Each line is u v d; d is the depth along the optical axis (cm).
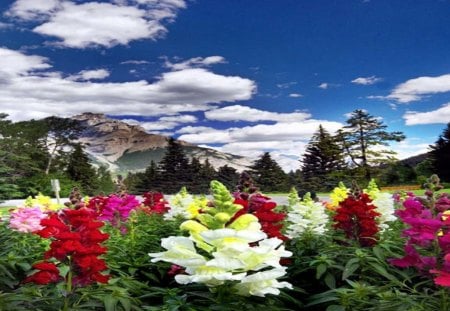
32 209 739
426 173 5341
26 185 5641
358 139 5622
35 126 7062
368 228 645
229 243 344
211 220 366
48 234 415
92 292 418
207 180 6062
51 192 5622
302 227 671
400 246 599
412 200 471
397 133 5556
